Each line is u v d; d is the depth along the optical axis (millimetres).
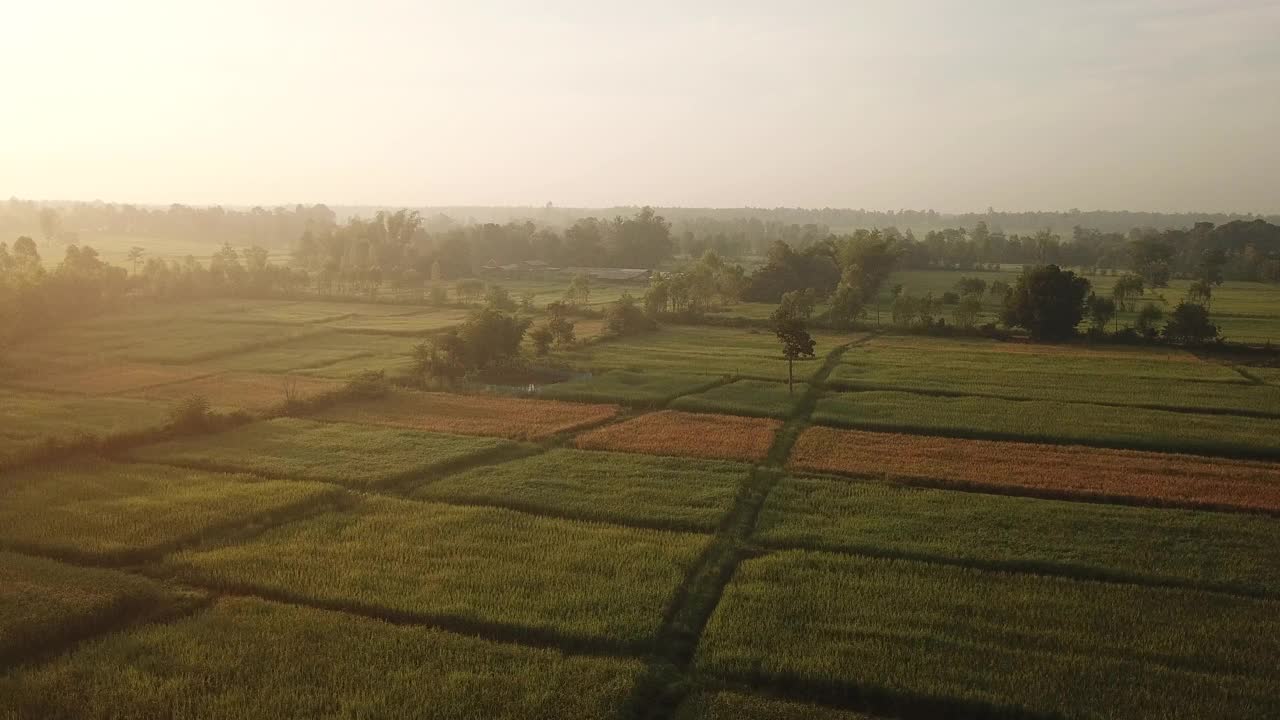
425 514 38750
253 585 30391
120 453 48250
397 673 24438
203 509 38219
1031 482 44531
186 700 22844
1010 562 33500
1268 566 33312
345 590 30125
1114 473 46375
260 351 88562
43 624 26203
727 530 37812
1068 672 24875
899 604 29625
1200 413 63500
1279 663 25469
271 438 52406
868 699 24000
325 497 40938
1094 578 32688
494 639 27516
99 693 23109
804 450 51250
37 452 45750
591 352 92312
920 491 43375
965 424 57938
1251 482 44844
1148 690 23828
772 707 22984
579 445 52281
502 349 77688
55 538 34281
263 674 24391
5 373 70812
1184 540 36219
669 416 60719
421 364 74938
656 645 26953
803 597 30125
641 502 40688
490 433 55000
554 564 32906
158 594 29375
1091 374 79188
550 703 22984
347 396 64312
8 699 22531
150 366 78000
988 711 23156
